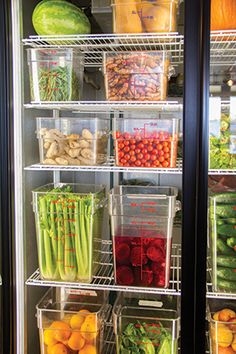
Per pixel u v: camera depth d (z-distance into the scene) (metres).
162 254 1.42
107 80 1.39
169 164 1.38
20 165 1.40
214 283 1.40
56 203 1.46
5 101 1.31
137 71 1.37
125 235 1.44
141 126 1.38
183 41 1.26
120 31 1.36
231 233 1.38
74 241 1.46
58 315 1.49
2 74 1.30
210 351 1.43
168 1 1.33
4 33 1.29
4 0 1.28
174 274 1.55
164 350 1.42
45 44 1.49
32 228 1.57
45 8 1.39
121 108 1.58
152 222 1.42
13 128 1.35
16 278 1.39
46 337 1.47
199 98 1.20
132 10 1.34
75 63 1.44
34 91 1.42
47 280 1.48
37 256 1.63
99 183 1.76
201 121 1.20
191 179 1.22
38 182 1.64
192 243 1.24
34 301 1.60
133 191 1.64
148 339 1.43
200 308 1.25
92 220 1.46
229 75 1.52
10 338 1.37
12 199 1.35
